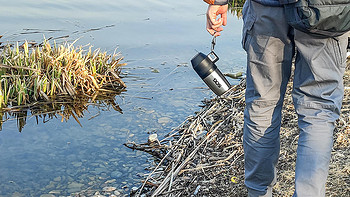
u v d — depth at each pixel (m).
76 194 3.16
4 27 6.94
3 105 4.54
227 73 5.71
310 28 1.66
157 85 5.38
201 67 2.78
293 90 1.89
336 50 1.75
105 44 6.64
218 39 7.36
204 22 8.46
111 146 3.89
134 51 6.48
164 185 3.05
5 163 3.56
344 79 4.27
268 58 1.89
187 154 3.58
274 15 1.81
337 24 1.65
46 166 3.54
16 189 3.21
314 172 1.66
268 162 2.08
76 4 8.88
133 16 8.48
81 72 5.04
